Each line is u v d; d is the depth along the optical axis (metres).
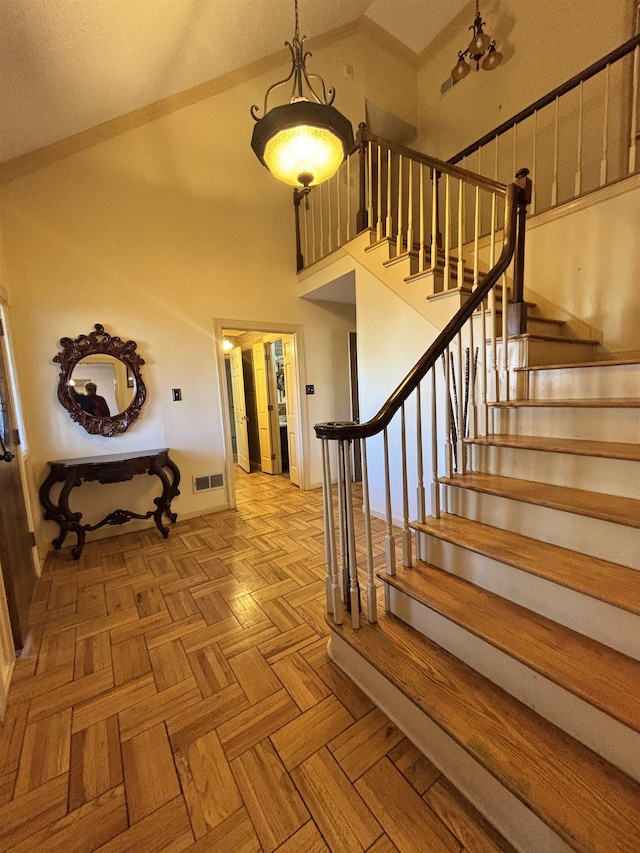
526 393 2.07
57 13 1.71
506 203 2.01
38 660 1.68
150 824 1.03
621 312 2.43
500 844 0.96
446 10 3.98
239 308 3.72
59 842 1.00
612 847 0.78
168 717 1.37
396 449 3.01
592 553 1.32
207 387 3.57
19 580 1.95
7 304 2.51
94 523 3.11
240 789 1.12
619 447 1.50
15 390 2.50
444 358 1.78
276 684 1.51
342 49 4.03
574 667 1.04
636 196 2.33
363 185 3.07
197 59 2.86
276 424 5.36
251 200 3.72
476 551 1.42
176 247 3.35
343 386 4.58
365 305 3.09
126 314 3.15
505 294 1.96
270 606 2.07
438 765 1.15
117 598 2.19
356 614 1.51
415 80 4.61
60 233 2.85
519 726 1.06
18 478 2.24
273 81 3.66
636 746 0.90
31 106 2.18
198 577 2.42
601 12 3.01
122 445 3.17
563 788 0.90
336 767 1.17
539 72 3.44
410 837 0.98
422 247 2.50
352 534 1.49
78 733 1.31
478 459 1.90
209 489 3.64
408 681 1.24
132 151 3.10
